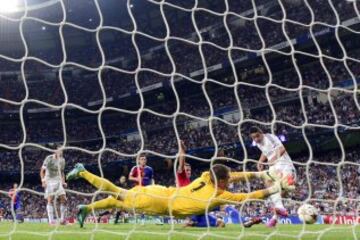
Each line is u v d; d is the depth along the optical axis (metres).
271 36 33.81
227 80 35.06
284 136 29.94
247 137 28.98
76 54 43.44
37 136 38.62
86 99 40.06
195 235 5.23
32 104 39.53
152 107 37.38
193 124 34.12
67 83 41.75
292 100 31.36
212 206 6.00
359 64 29.58
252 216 8.66
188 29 39.25
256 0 36.41
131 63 41.38
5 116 39.34
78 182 29.19
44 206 26.44
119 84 39.78
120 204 6.64
